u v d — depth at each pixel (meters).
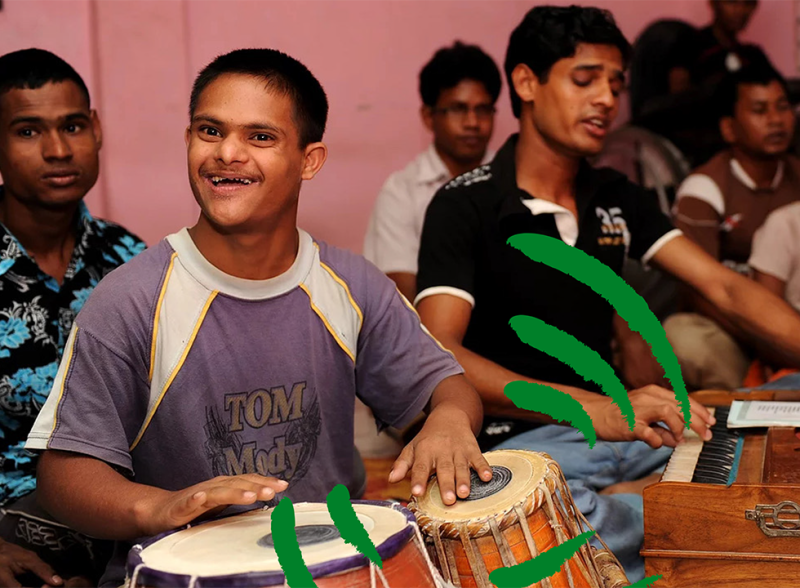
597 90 2.41
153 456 1.77
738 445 2.05
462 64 3.76
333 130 4.97
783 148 4.20
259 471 1.79
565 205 2.57
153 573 1.29
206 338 1.74
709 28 5.27
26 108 2.29
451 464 1.66
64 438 1.62
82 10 4.43
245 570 1.28
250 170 1.68
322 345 1.84
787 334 2.54
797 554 1.58
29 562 1.96
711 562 1.63
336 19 4.93
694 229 4.25
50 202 2.33
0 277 2.27
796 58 5.61
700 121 4.88
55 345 2.31
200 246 1.75
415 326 1.96
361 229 5.03
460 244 2.48
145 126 4.60
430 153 3.91
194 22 4.71
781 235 3.73
